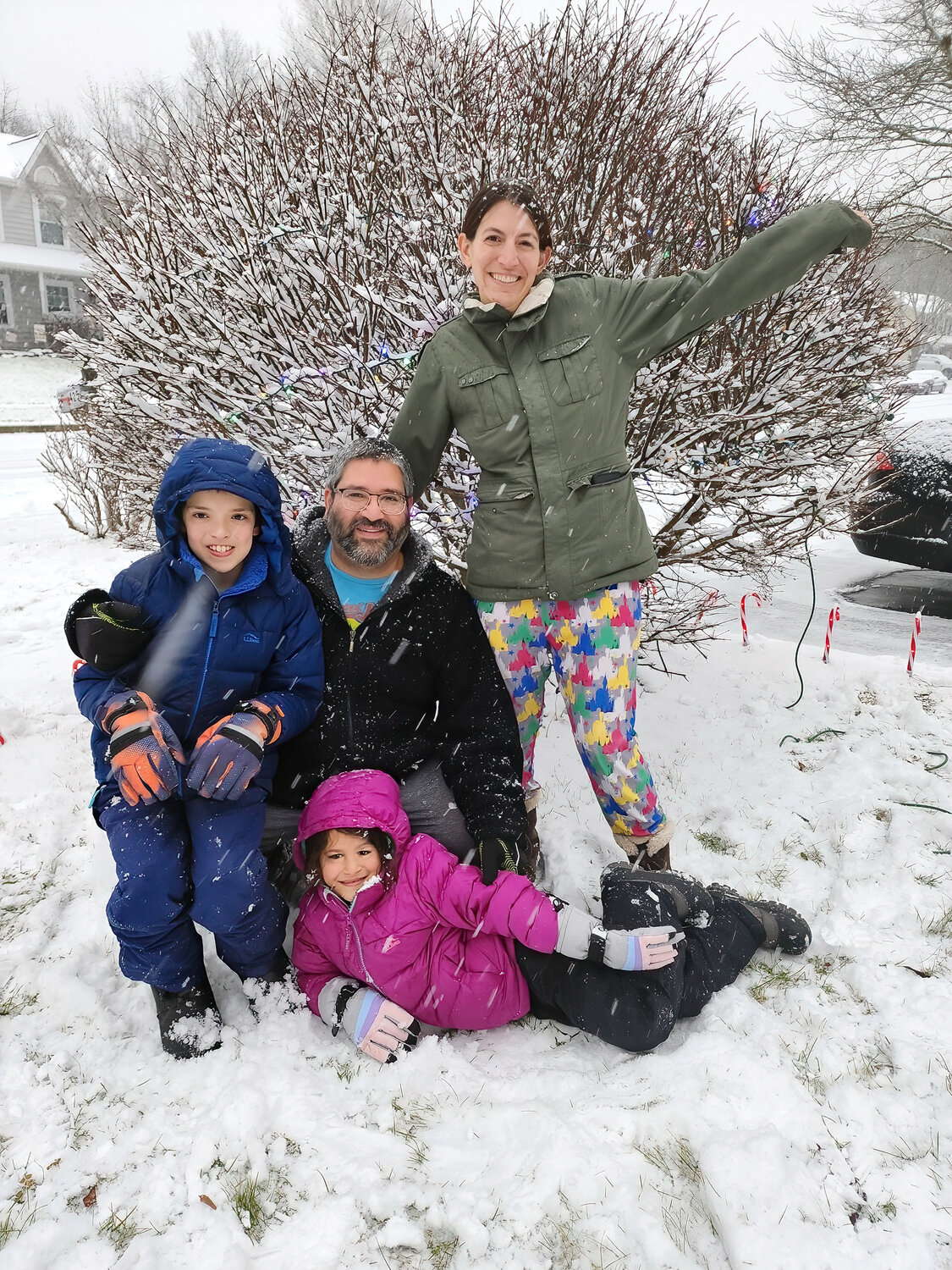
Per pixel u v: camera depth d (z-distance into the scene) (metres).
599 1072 2.15
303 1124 1.99
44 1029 2.31
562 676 2.56
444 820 2.57
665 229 3.50
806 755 3.68
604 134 3.61
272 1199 1.84
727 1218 1.68
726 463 3.47
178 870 2.12
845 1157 1.86
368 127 3.59
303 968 2.34
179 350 3.40
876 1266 1.62
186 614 2.19
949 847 2.96
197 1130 1.96
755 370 3.43
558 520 2.33
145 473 4.19
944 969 2.41
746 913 2.47
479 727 2.49
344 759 2.55
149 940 2.12
